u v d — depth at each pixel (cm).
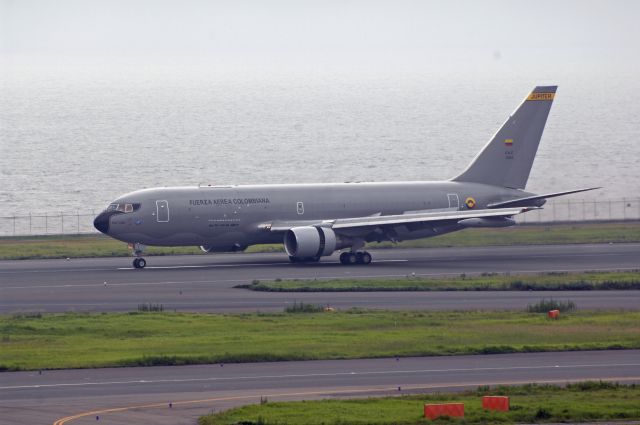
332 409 15538
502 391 16888
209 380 18238
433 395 16650
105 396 16862
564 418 15175
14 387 17638
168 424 14788
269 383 17962
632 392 16812
